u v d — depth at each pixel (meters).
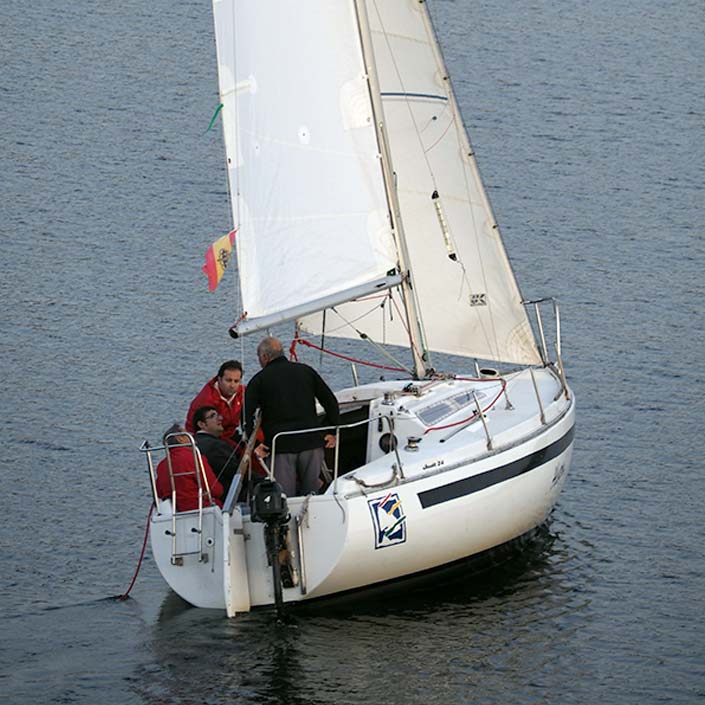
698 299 98.12
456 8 167.00
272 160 59.34
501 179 121.19
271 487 51.44
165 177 122.06
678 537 65.25
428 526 55.78
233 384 59.72
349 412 63.19
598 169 123.75
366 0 64.94
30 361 88.19
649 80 146.38
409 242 66.81
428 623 55.34
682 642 54.88
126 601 59.00
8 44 154.50
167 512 55.38
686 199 117.44
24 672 51.78
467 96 141.00
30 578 61.84
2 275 102.12
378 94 58.78
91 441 77.56
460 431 59.81
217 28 60.19
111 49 154.50
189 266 104.94
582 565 61.94
